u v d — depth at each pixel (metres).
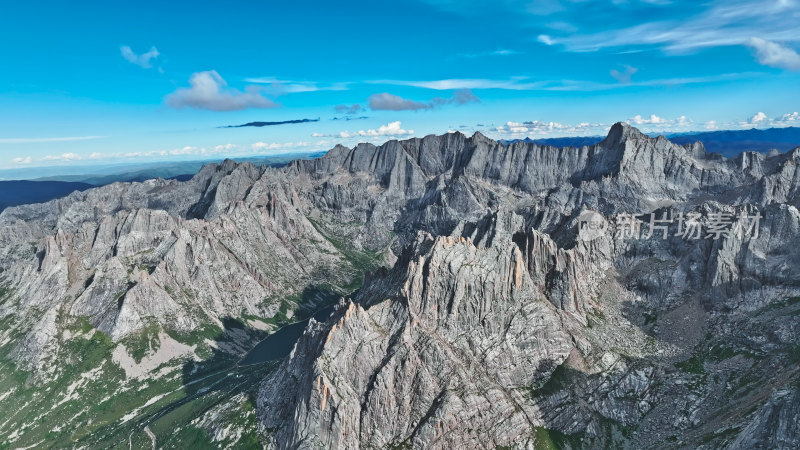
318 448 169.88
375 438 175.62
